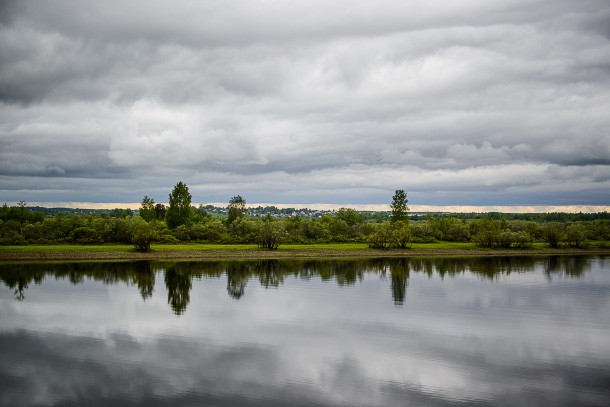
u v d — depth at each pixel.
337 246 127.19
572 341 37.62
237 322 42.78
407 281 69.75
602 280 71.38
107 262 93.44
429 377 29.67
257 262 96.75
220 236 133.88
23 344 35.41
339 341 37.00
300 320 43.78
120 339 36.94
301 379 29.02
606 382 29.05
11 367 30.50
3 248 102.81
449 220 178.00
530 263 98.38
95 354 33.19
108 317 44.44
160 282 67.00
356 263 96.62
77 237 120.62
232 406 25.12
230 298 54.59
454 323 43.19
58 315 45.19
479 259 107.94
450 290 61.53
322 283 67.06
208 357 32.78
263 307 49.44
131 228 121.00
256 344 35.97
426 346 35.97
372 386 28.12
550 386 28.42
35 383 27.94
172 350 34.22
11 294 56.44
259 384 28.17
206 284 65.31
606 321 44.31
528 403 26.08
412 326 41.94
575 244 138.75
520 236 132.38
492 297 56.50
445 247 130.38
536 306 51.31
